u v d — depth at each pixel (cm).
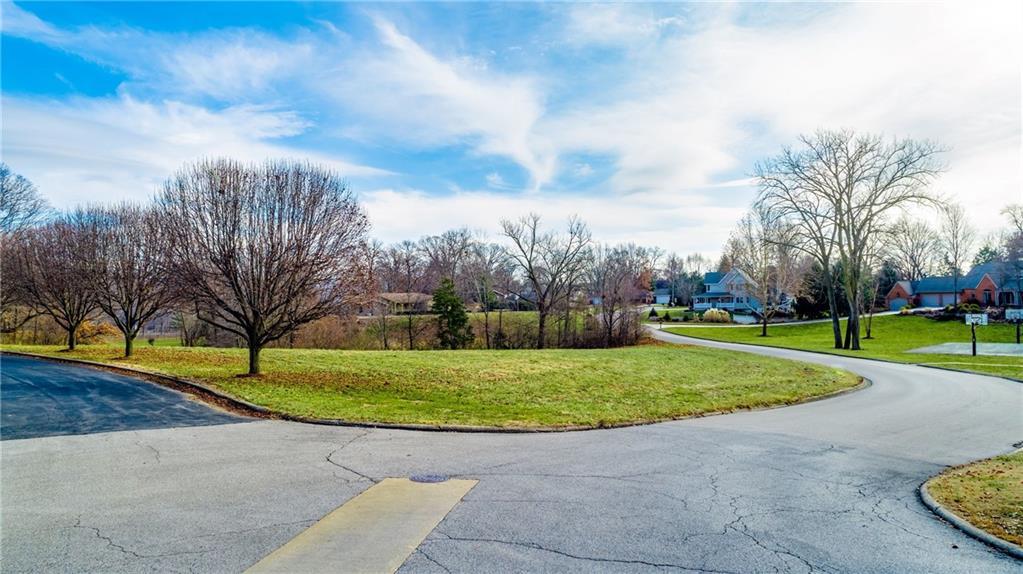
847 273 3825
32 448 895
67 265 2666
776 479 768
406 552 512
